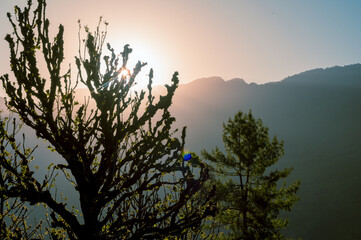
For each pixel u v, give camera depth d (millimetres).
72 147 3555
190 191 3885
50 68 3463
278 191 16469
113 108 3697
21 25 3389
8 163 3369
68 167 3660
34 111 3414
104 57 3920
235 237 14930
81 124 3559
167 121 3912
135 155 3809
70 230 3633
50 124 3430
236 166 17016
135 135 3898
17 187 3412
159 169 3938
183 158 4027
